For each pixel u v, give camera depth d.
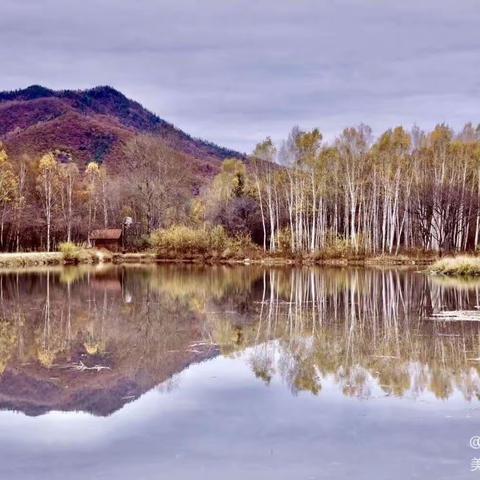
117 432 11.25
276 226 78.50
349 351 17.94
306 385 14.24
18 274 47.88
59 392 14.05
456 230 68.81
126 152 89.81
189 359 17.28
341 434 10.92
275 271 51.72
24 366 16.62
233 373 15.55
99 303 29.77
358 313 25.89
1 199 80.56
